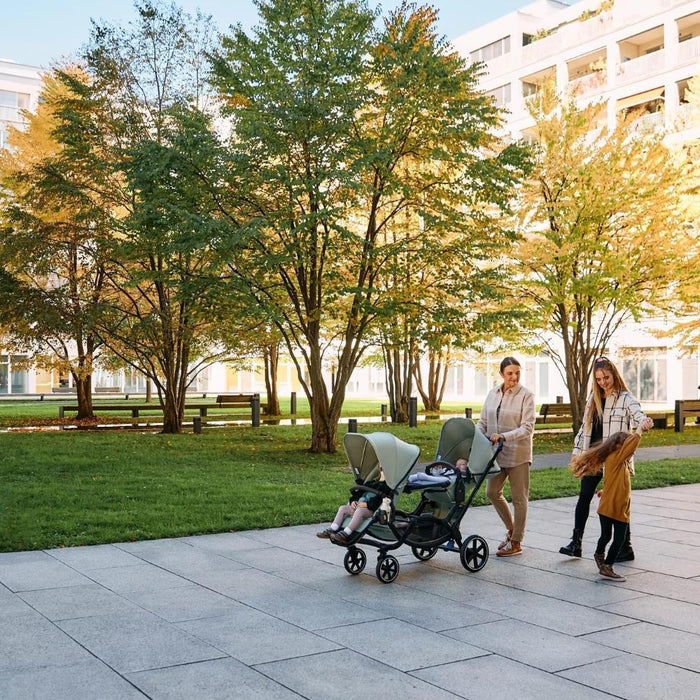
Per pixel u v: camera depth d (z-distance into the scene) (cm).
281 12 1652
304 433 2345
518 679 461
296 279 1956
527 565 765
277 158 1719
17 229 2316
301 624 564
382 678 460
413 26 1777
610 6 4372
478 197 1772
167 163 1565
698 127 3303
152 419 2709
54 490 1151
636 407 748
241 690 440
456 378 5516
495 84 4938
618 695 438
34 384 6178
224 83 1705
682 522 992
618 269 2033
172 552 800
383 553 696
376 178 1733
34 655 492
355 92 1650
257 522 949
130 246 1925
